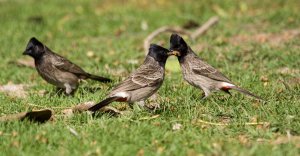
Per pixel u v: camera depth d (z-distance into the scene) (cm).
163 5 2858
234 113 1154
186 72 1376
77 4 2962
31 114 1108
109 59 1848
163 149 952
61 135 1019
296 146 945
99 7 2903
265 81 1451
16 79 1647
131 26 2452
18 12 2789
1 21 2594
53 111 1214
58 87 1510
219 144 953
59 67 1461
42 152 954
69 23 2516
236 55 1778
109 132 1022
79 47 2103
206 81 1345
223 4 2759
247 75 1501
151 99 1328
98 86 1497
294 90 1322
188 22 2339
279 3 2734
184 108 1202
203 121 1110
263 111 1152
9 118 1103
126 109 1252
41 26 2503
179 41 1367
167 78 1527
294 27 2211
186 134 1020
